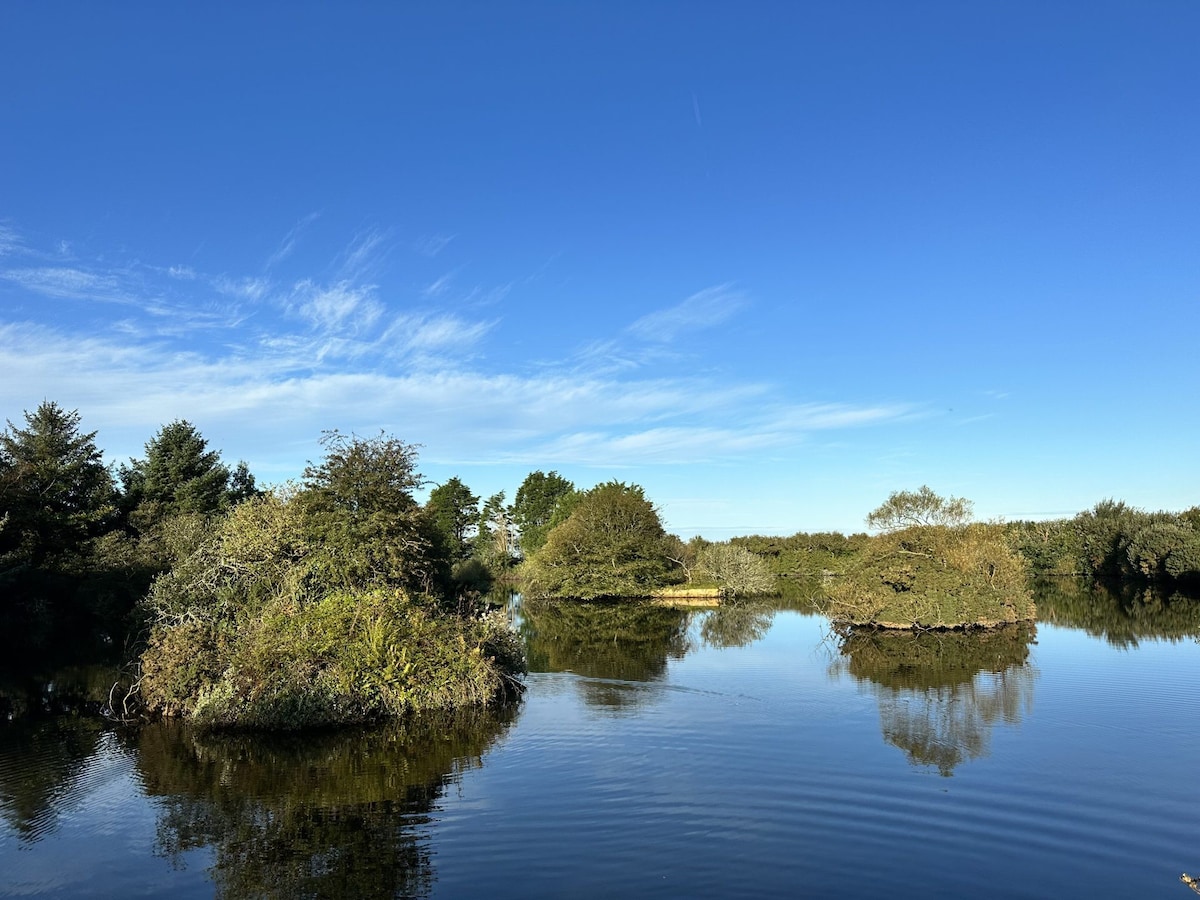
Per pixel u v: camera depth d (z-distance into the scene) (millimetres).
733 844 9523
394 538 22016
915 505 43656
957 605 32188
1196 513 67312
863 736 14758
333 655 17000
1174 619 36438
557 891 8289
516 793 11578
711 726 15711
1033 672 21953
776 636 32219
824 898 8117
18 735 15820
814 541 75250
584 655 27219
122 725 16734
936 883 8477
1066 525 75125
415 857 9266
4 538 33969
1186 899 8102
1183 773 12320
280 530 21047
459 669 17797
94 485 43344
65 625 34812
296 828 10297
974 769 12562
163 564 35312
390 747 14531
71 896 8406
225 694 16312
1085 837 9750
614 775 12398
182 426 51219
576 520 60312
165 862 9250
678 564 62719
